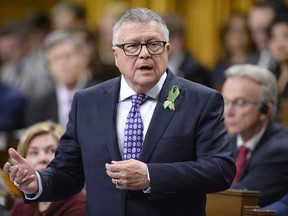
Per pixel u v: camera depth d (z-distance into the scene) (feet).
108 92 32.01
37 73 66.49
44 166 38.68
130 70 30.78
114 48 31.30
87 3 86.74
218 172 30.09
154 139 30.73
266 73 43.14
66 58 62.95
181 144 30.73
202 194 31.19
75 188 32.45
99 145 31.30
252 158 41.86
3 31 81.87
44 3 97.25
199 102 31.17
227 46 69.00
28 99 66.90
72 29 68.59
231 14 71.15
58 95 63.21
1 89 66.69
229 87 43.14
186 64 65.77
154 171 29.58
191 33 80.53
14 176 30.30
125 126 31.32
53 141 38.93
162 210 30.53
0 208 35.91
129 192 30.66
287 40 55.62
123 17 31.09
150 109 31.42
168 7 80.02
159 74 30.81
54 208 37.81
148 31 30.58
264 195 41.04
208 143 30.60
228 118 42.91
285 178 41.19
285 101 52.37
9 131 66.23
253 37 64.34
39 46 81.35
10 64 81.46
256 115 42.57
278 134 42.45
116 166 29.09
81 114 32.14
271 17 61.36
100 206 31.01
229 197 36.06
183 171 29.84
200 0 80.23
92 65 66.64
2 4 97.91
